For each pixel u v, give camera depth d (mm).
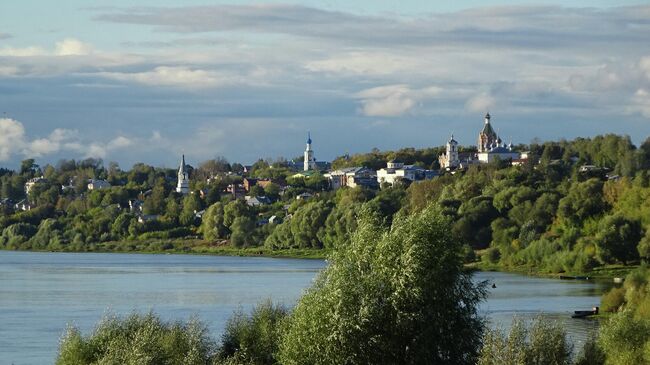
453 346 88000
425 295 86562
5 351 139750
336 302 87062
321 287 90500
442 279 87750
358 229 93062
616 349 114812
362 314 85562
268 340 114562
